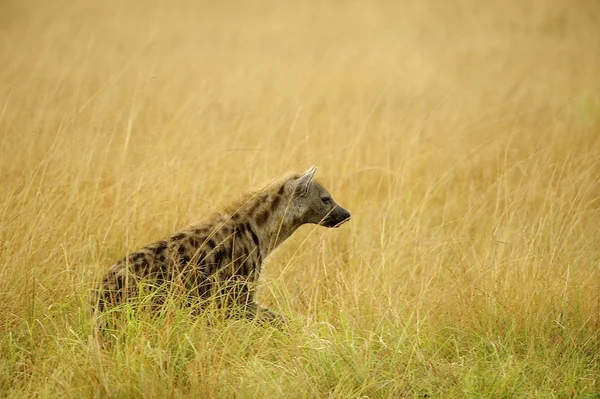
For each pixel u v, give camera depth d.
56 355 12.13
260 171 19.80
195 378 11.55
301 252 17.03
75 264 15.03
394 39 48.62
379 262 16.16
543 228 16.31
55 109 24.36
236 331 13.19
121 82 30.50
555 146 22.70
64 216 16.06
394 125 26.75
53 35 44.47
